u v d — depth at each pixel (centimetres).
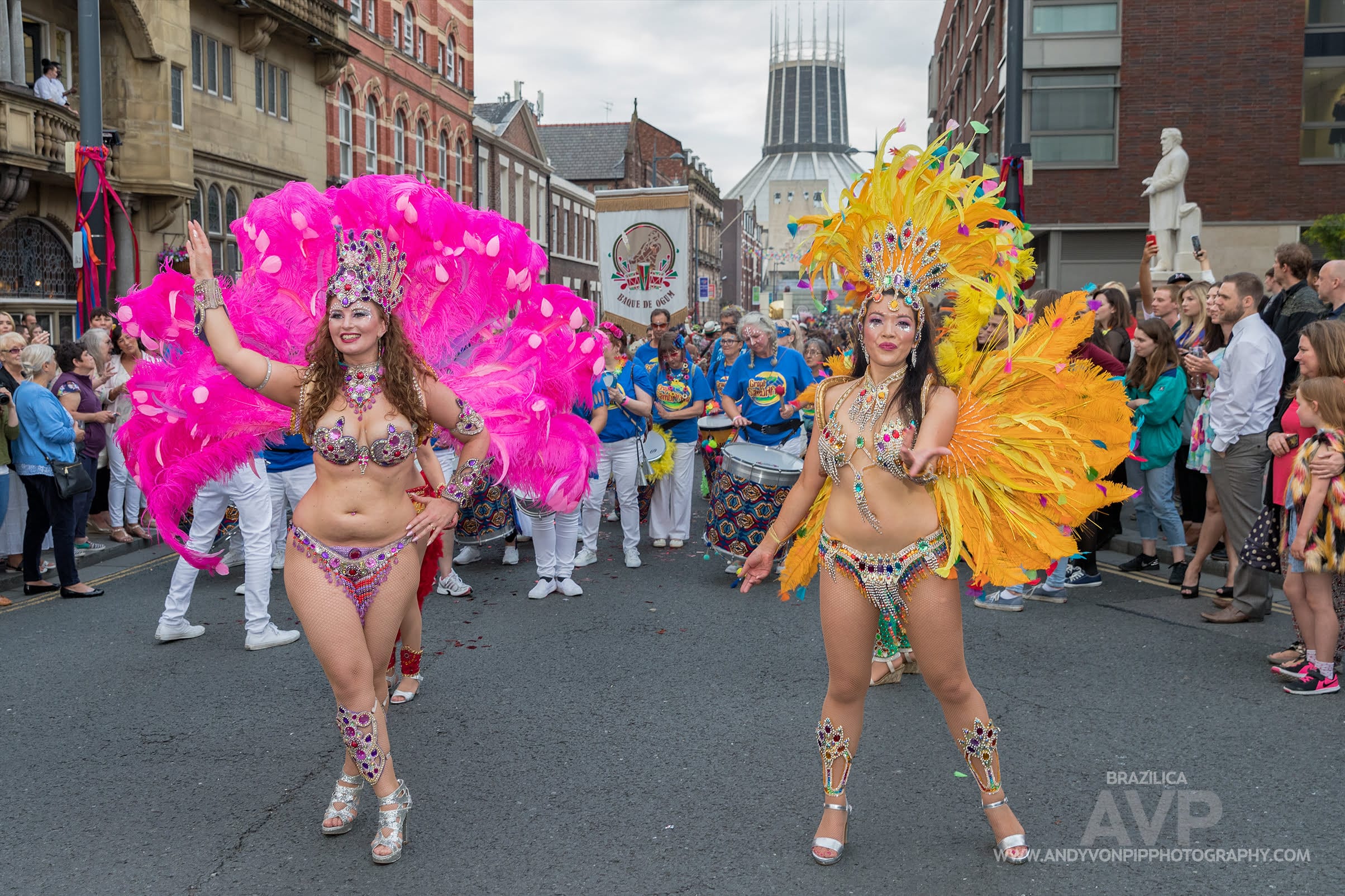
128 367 957
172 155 1888
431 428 388
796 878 350
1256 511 646
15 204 1627
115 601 750
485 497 795
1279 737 465
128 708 523
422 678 568
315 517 370
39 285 1748
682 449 933
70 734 488
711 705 522
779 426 845
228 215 2203
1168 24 2244
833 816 363
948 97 4009
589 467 580
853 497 353
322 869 361
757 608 721
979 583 354
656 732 485
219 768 449
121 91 1850
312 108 2570
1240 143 2244
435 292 486
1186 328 915
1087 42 2272
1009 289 374
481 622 685
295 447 649
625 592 771
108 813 405
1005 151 1359
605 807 407
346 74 2747
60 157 1638
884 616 361
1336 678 523
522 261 490
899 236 346
